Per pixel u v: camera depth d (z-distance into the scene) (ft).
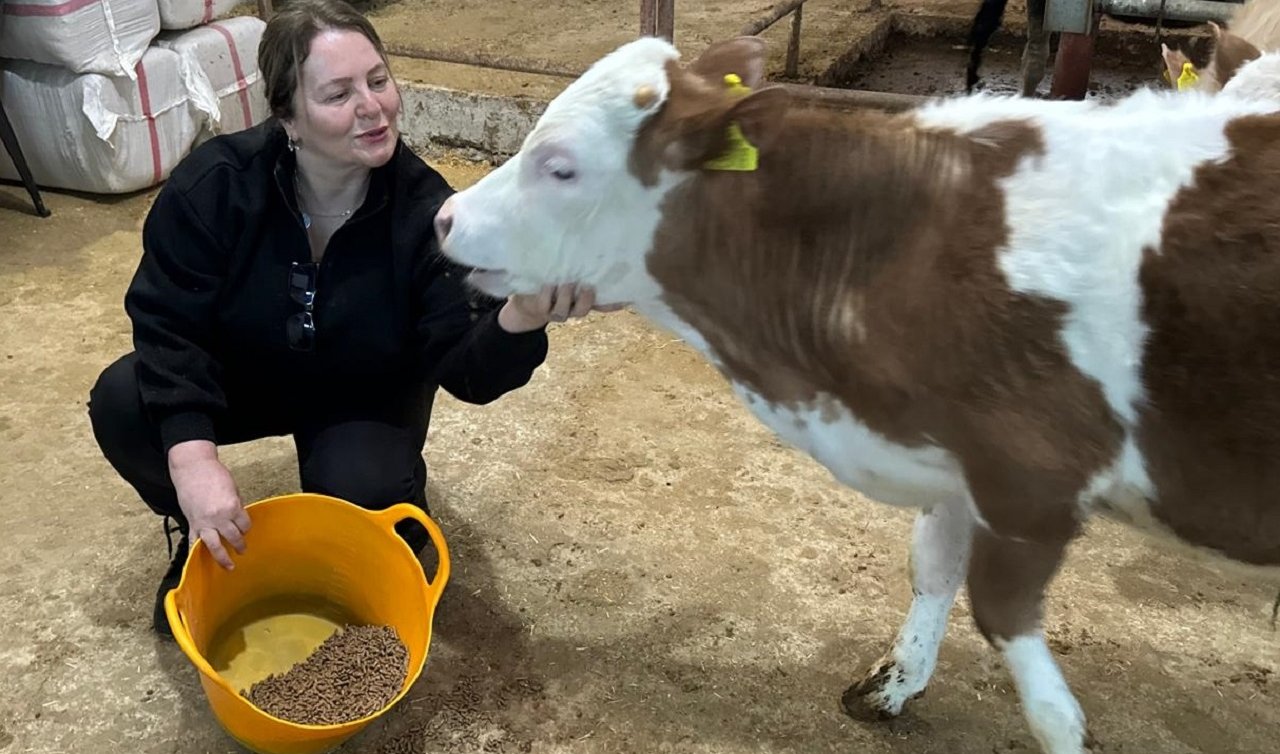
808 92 7.72
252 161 7.30
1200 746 7.52
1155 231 5.49
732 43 6.15
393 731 7.43
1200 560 6.46
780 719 7.63
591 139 5.90
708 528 9.38
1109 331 5.57
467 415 10.79
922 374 5.92
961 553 7.01
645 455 10.29
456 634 8.25
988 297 5.69
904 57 20.24
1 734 7.36
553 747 7.38
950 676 8.03
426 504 8.82
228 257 7.40
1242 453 5.59
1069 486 5.90
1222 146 5.51
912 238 5.91
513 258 6.24
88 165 14.75
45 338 11.84
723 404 11.09
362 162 7.02
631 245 6.32
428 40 18.63
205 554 7.22
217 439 8.39
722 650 8.18
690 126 5.79
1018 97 6.20
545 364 11.69
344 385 8.11
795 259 6.17
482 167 16.20
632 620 8.42
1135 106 5.84
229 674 7.48
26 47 14.02
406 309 7.70
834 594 8.71
